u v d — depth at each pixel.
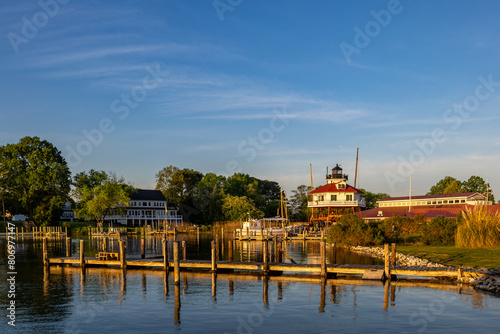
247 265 37.16
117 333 20.91
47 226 109.56
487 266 35.53
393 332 20.53
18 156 111.12
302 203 149.25
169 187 154.50
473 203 97.38
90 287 31.72
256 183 151.75
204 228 128.75
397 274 34.50
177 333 20.83
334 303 26.30
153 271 39.22
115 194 113.38
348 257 50.34
